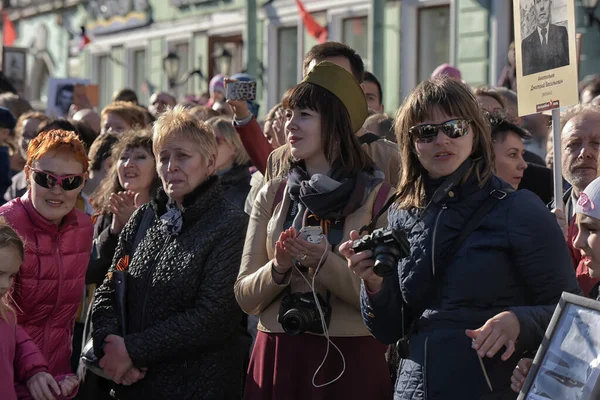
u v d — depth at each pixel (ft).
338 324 16.61
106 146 26.99
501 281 13.88
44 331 19.01
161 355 18.30
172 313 18.56
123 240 19.93
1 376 16.58
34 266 18.63
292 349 16.87
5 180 29.48
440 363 14.02
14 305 18.56
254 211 17.97
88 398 20.07
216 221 18.71
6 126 29.35
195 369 18.56
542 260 13.73
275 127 24.98
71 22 106.32
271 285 16.69
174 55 81.10
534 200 14.06
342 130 17.22
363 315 15.15
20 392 17.51
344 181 16.83
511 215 13.88
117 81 97.14
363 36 65.92
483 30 56.34
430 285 14.25
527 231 13.78
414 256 14.37
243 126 22.97
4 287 16.58
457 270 14.01
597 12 50.11
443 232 14.16
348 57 21.53
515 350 13.55
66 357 19.42
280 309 16.63
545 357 12.53
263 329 17.24
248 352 21.54
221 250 18.49
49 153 18.80
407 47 61.41
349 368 16.65
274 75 74.95
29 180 19.01
